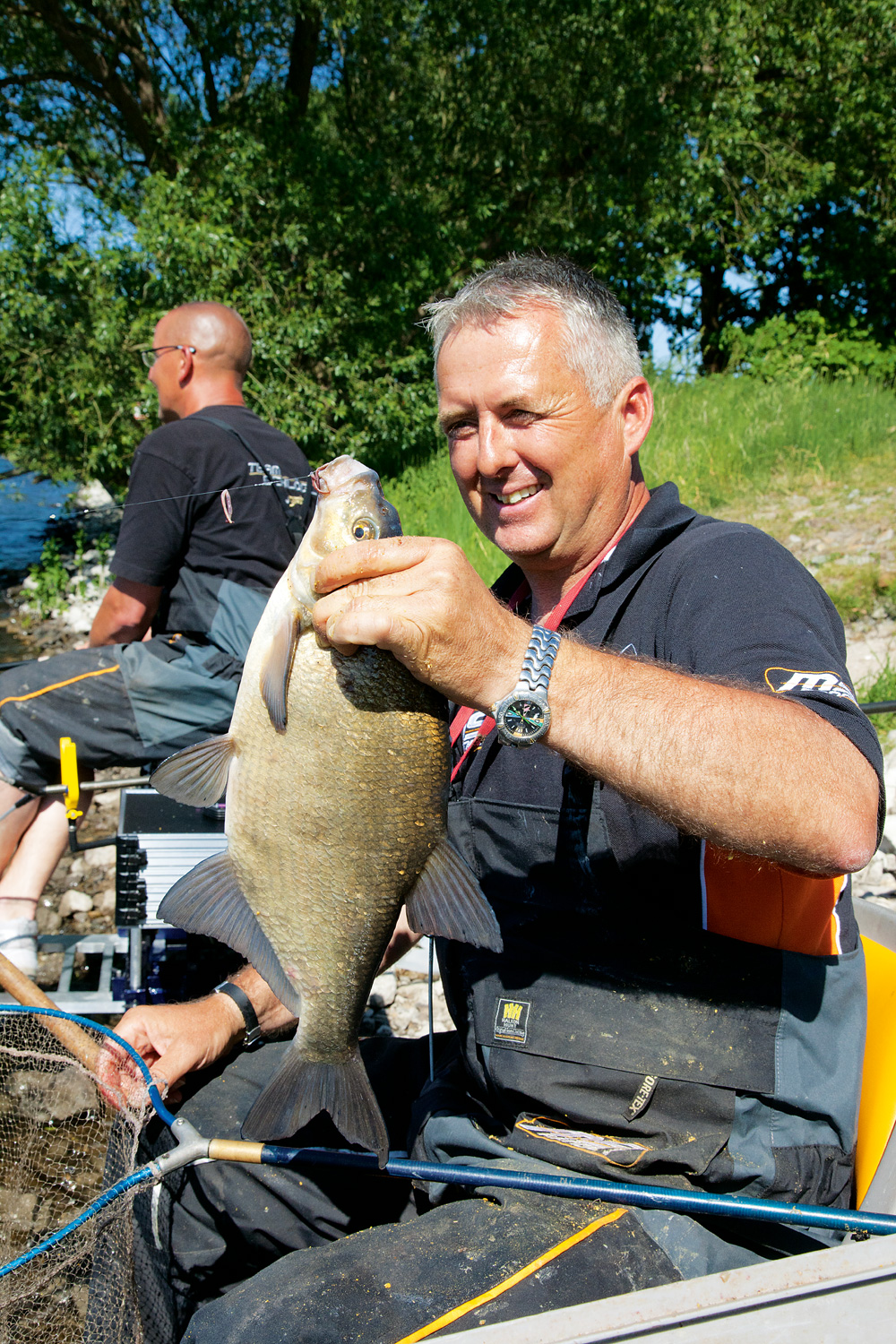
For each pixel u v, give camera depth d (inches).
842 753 55.9
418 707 60.7
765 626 62.7
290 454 158.2
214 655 141.6
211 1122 80.2
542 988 68.8
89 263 371.2
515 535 79.7
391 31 487.2
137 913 119.1
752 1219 57.2
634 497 82.7
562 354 75.3
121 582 148.6
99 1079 78.0
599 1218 60.7
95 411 372.8
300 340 406.3
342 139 500.4
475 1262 58.4
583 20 487.8
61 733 135.6
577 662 57.7
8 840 137.3
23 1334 70.8
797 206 622.8
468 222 517.3
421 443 442.0
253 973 88.1
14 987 94.5
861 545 254.4
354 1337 54.3
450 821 76.7
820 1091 64.1
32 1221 85.1
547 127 517.0
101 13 469.1
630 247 561.6
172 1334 71.5
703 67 565.9
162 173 401.7
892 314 644.7
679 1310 47.5
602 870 67.4
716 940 64.9
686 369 454.3
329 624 56.0
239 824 64.1
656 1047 65.1
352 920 63.1
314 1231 75.7
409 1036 130.7
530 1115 69.0
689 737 54.9
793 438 332.2
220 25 461.4
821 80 595.8
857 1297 48.0
